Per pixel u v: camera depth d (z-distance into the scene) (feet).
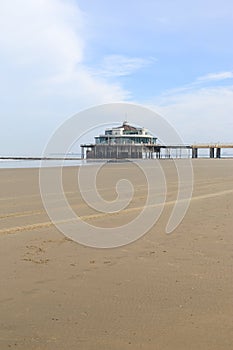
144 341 11.28
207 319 12.67
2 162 123.85
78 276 17.01
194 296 14.62
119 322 12.51
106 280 16.51
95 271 17.70
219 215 31.09
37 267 18.22
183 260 19.27
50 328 12.11
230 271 17.46
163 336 11.57
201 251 20.85
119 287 15.67
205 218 29.99
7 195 44.01
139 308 13.60
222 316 12.88
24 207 35.45
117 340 11.35
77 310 13.46
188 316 12.91
